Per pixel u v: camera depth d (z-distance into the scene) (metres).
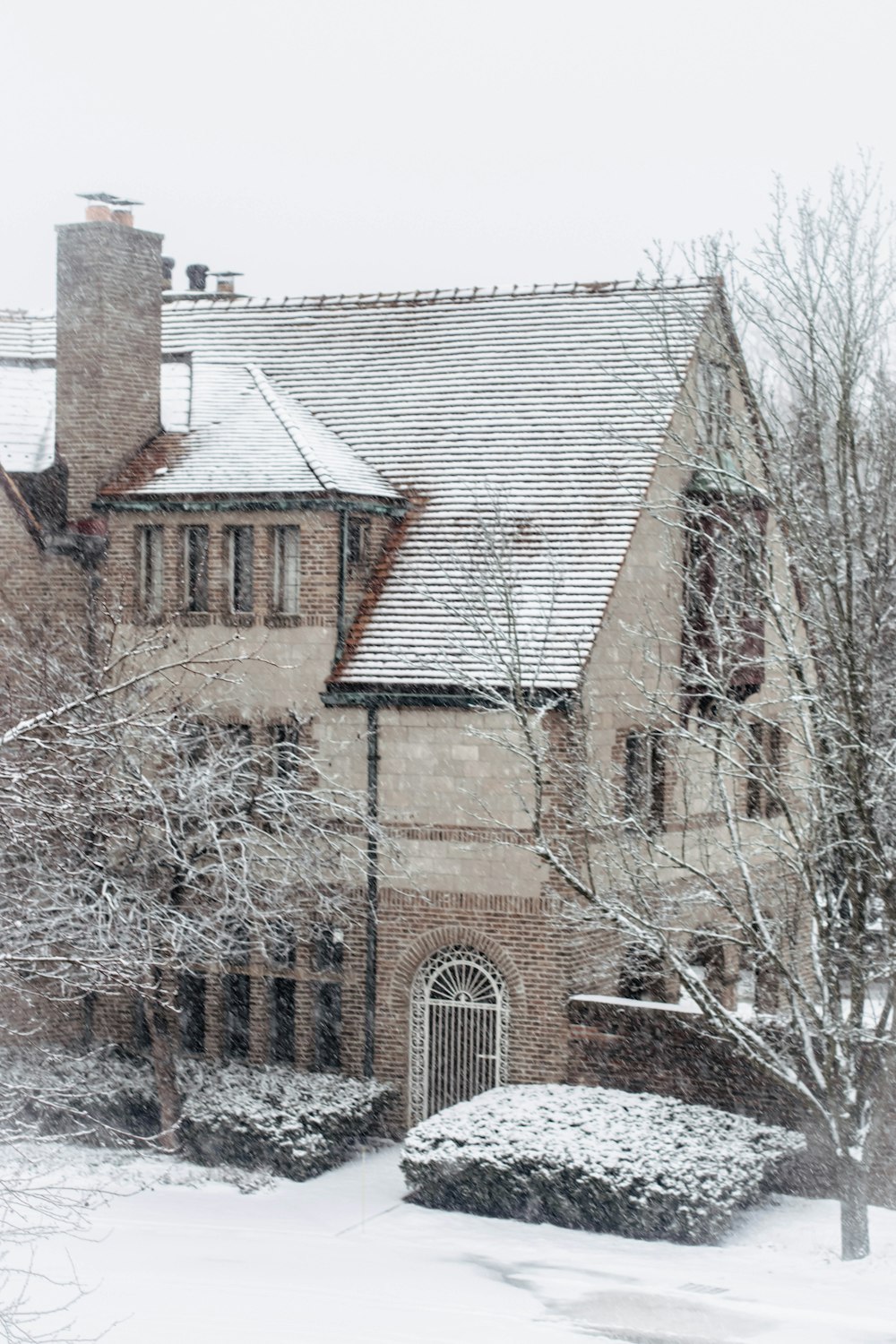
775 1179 27.33
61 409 33.12
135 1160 28.11
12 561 32.94
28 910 22.88
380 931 30.02
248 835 27.42
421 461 32.75
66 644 31.23
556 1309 20.69
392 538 31.86
